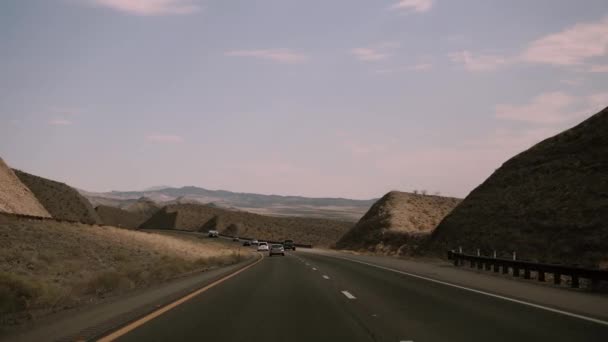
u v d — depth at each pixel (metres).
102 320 12.40
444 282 23.88
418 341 10.27
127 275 24.11
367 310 14.72
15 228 43.97
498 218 54.19
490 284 22.67
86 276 30.19
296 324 12.33
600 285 20.06
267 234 177.25
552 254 41.91
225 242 123.81
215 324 12.29
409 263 43.44
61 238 45.41
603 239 39.78
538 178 56.47
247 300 17.14
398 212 105.62
